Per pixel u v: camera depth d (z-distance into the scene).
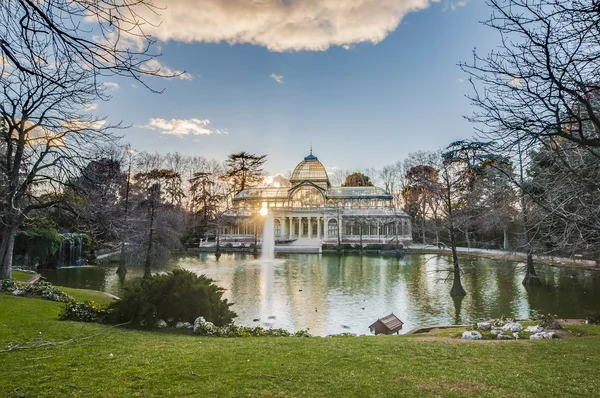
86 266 46.16
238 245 80.75
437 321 22.94
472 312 25.16
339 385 7.94
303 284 35.78
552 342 12.27
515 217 32.16
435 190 33.12
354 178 128.12
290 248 77.69
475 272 44.59
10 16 5.20
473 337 13.72
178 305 14.87
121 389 7.43
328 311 25.22
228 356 10.03
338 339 13.43
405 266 50.88
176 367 8.91
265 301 28.06
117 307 14.90
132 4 5.02
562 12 6.87
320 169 104.31
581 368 9.34
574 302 27.27
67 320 14.44
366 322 22.58
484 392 7.70
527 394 7.61
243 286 34.38
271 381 8.07
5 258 23.44
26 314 14.80
